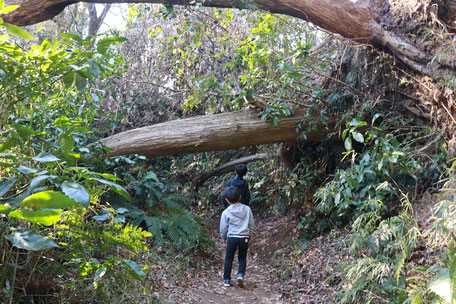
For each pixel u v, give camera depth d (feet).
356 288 13.71
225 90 21.59
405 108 20.33
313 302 15.88
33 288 9.93
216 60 27.25
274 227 28.07
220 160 33.96
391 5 20.58
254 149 32.83
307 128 21.25
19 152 9.63
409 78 19.45
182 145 21.33
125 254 13.19
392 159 15.21
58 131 13.47
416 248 13.75
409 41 19.31
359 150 22.77
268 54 19.75
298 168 24.63
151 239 20.15
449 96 16.88
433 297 10.17
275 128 21.39
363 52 20.95
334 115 21.70
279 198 27.50
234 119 21.50
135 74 29.40
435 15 17.97
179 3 20.47
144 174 23.18
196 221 23.22
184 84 28.96
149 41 29.50
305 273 18.66
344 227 20.86
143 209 22.21
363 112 20.26
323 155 24.21
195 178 31.09
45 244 6.67
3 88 8.32
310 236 22.59
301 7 19.76
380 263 13.30
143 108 30.37
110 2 19.86
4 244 8.46
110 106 26.73
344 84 20.61
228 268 18.62
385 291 13.10
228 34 25.58
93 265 9.64
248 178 32.37
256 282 19.75
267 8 20.16
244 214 19.03
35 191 6.76
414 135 19.92
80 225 9.58
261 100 21.17
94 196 10.06
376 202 16.46
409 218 14.08
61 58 8.30
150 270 15.56
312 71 21.95
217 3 20.01
